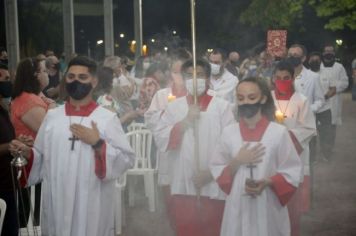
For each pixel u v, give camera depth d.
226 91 7.64
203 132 4.88
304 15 19.73
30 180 4.04
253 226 3.98
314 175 8.68
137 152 6.86
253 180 3.83
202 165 4.88
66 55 14.31
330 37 21.27
